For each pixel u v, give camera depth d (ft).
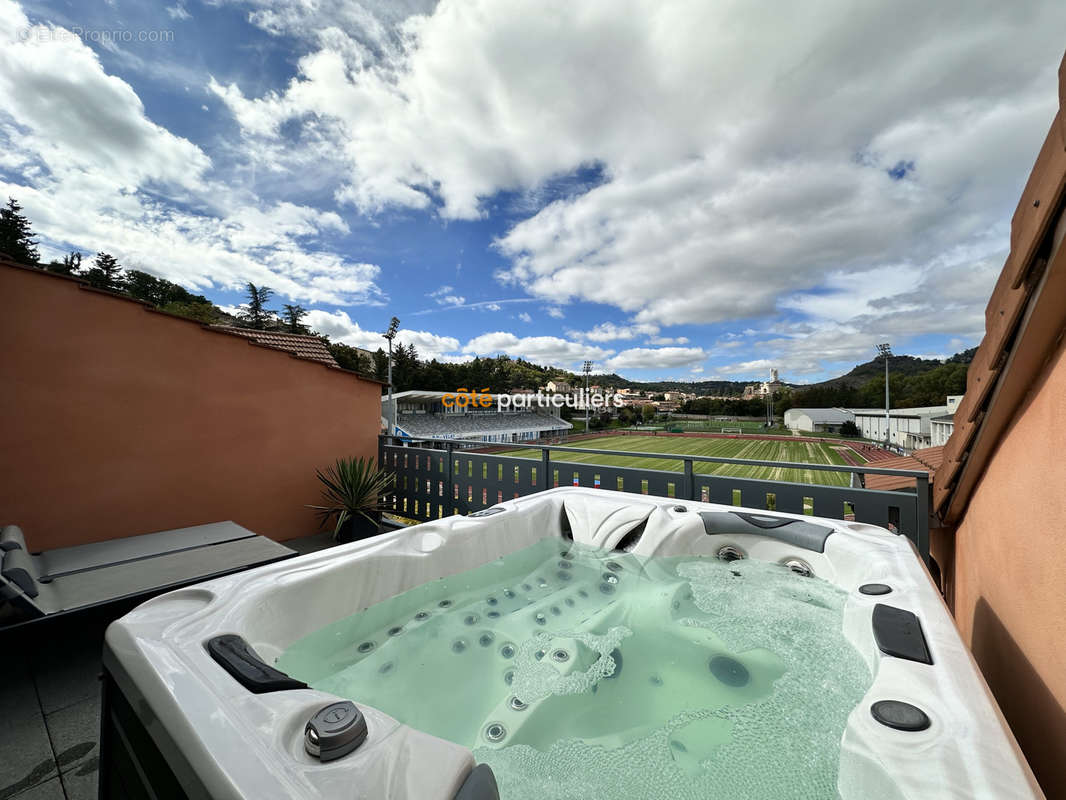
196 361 11.51
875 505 7.42
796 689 4.38
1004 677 4.80
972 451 5.95
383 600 6.02
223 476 11.99
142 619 3.77
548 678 4.85
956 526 7.70
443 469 13.66
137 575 7.41
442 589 6.76
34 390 9.27
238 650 3.45
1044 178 3.42
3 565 6.06
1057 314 3.69
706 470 68.08
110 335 10.19
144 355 10.68
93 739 5.05
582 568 7.96
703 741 3.80
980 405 5.34
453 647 5.52
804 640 5.20
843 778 2.80
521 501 8.84
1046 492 3.97
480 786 2.16
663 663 5.06
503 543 7.84
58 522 9.52
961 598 7.29
